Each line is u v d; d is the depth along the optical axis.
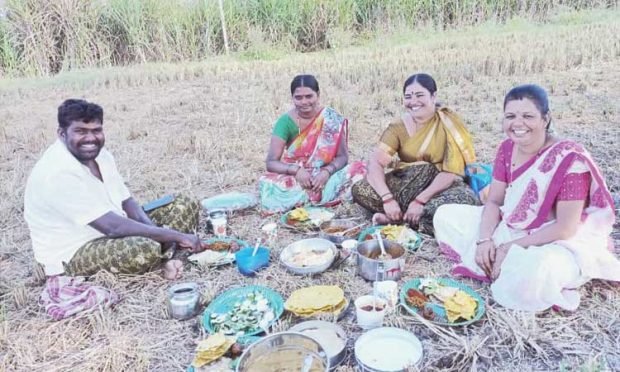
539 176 2.96
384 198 3.94
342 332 2.76
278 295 3.14
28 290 3.42
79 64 12.76
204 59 12.84
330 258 3.46
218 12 13.21
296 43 13.53
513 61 8.52
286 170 4.45
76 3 12.55
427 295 3.06
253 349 2.50
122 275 3.40
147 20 13.12
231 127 6.76
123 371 2.67
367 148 5.71
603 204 2.89
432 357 2.63
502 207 3.26
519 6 14.09
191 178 5.20
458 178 3.98
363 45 12.87
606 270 2.96
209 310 3.04
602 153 4.98
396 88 8.02
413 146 4.00
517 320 2.82
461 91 7.57
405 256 3.42
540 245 2.97
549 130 3.07
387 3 13.88
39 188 3.23
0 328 2.94
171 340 2.88
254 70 10.27
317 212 4.25
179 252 3.80
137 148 6.17
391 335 2.70
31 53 12.41
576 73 7.88
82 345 2.85
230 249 3.74
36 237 3.35
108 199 3.54
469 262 3.31
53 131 7.04
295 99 4.39
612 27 10.79
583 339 2.70
